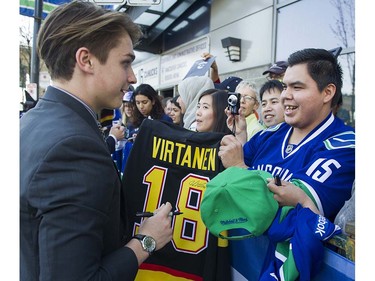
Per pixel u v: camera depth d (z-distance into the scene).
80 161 0.86
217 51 6.35
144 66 9.76
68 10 0.99
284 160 1.31
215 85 2.95
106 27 0.97
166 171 1.42
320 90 1.25
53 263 0.79
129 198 1.40
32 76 4.61
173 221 1.37
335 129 1.27
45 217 0.81
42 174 0.83
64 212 0.81
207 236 1.34
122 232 1.14
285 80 1.30
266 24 5.09
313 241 0.94
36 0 4.38
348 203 1.01
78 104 0.99
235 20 5.80
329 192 1.08
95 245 0.85
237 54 5.61
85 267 0.81
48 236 0.80
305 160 1.22
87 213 0.83
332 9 4.07
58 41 0.98
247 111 2.61
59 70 1.01
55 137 0.87
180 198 1.39
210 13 6.57
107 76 1.00
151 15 7.66
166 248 1.36
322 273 1.00
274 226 1.03
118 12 1.02
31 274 0.86
